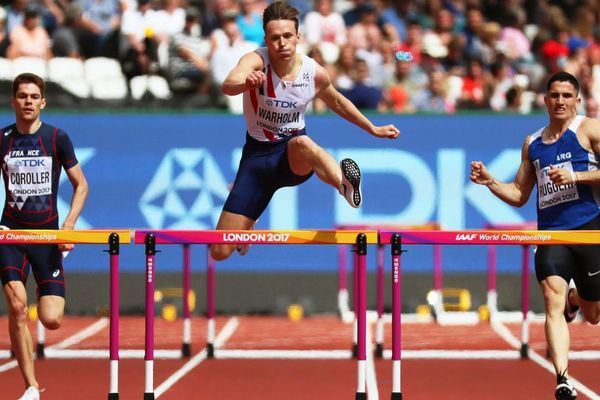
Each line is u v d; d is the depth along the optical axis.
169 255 46.16
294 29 23.50
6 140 24.88
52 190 25.11
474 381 30.11
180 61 48.97
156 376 30.92
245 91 23.06
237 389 28.72
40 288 24.86
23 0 51.00
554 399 27.22
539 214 25.14
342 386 29.27
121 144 45.97
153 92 48.75
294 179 24.95
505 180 46.34
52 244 24.78
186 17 49.47
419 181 46.19
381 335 35.09
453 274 46.31
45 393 27.91
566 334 23.50
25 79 24.62
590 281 24.64
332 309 46.22
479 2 55.69
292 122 24.58
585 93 52.28
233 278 46.25
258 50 23.98
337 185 23.16
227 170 46.03
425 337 39.84
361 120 24.94
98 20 50.50
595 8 58.72
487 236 23.83
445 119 46.38
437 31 53.50
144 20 50.34
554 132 24.78
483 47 52.78
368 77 48.53
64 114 45.97
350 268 46.28
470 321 43.88
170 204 45.97
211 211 46.00
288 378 30.64
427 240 24.03
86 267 45.72
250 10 51.44
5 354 35.06
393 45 50.59
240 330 41.69
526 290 34.84
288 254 46.25
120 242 24.11
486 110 47.03
